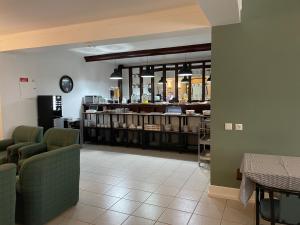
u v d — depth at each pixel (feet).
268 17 9.48
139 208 9.78
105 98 27.37
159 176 13.57
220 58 10.25
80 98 23.80
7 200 6.70
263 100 9.78
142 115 20.42
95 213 9.38
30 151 12.26
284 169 7.50
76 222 8.73
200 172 14.21
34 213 8.04
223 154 10.60
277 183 6.94
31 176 7.88
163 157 17.72
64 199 9.34
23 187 7.89
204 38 17.47
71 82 22.50
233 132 10.35
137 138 21.49
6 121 16.20
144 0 9.95
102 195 11.05
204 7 7.89
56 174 8.84
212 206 9.91
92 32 12.98
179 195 11.00
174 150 19.66
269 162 8.37
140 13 11.57
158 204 10.13
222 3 7.49
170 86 30.09
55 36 14.06
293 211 6.40
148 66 27.07
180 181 12.76
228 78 10.22
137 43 19.06
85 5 10.41
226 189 10.64
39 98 18.34
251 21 9.70
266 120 9.80
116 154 18.71
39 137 14.12
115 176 13.61
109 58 23.43
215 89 10.48
